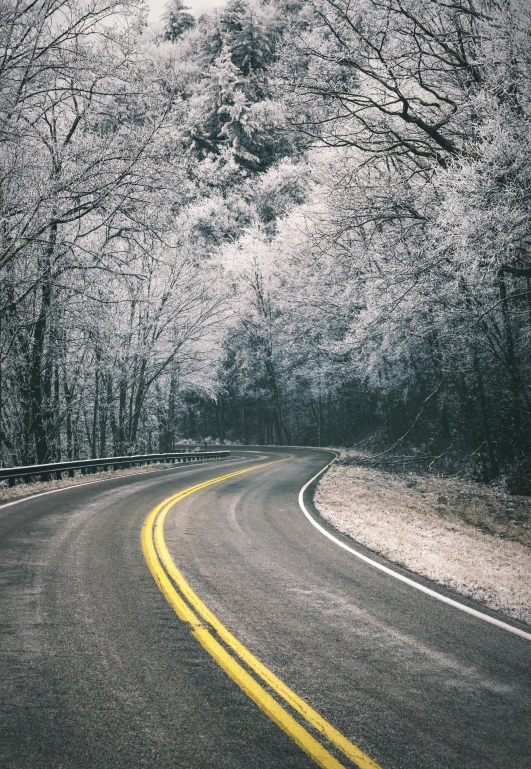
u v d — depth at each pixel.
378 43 16.25
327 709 3.84
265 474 21.47
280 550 8.47
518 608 6.29
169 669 4.36
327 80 16.03
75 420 31.31
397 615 5.80
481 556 9.39
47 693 3.92
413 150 16.64
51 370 24.44
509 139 13.38
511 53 13.95
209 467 25.28
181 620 5.38
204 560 7.63
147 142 17.36
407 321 22.06
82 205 17.16
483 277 14.70
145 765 3.18
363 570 7.56
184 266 31.05
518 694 4.16
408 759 3.32
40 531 9.05
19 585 6.22
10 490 14.07
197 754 3.29
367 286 20.77
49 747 3.30
